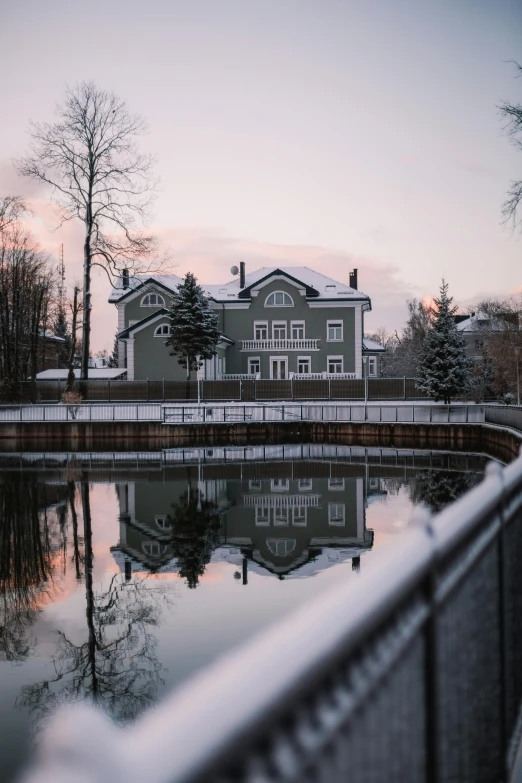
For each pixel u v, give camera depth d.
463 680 2.44
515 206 25.45
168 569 13.91
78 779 0.67
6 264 61.47
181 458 34.41
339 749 1.36
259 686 1.03
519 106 24.73
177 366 55.75
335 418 44.53
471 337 75.69
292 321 59.19
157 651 9.58
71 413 42.75
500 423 36.03
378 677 1.56
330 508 20.33
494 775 2.96
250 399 53.62
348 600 1.41
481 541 2.74
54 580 13.20
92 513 19.92
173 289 59.91
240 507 20.70
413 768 1.85
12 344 62.34
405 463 31.27
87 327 51.41
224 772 0.94
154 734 0.82
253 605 11.54
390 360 99.69
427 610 1.97
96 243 50.50
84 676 8.80
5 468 30.53
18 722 7.65
